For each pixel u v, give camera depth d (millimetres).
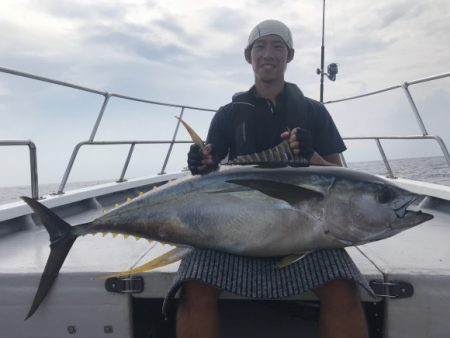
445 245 1234
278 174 995
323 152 1380
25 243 1405
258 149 1346
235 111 1370
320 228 940
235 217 969
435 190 1916
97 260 1131
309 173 979
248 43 1401
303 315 1110
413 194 961
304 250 957
